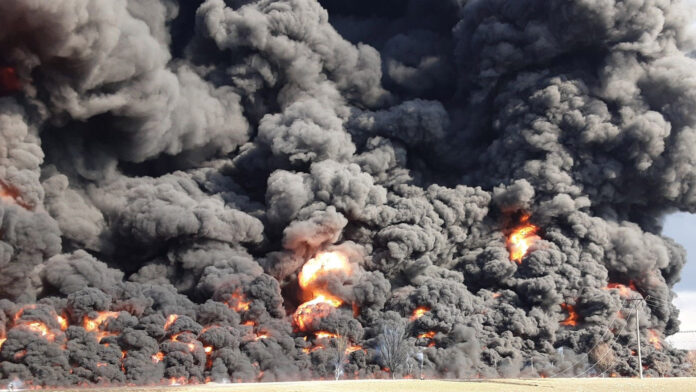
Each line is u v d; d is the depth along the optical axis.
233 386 79.69
